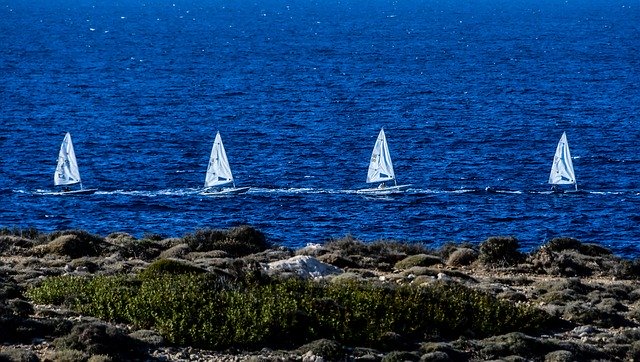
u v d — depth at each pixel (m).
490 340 87.19
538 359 83.75
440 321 89.88
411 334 87.88
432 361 79.38
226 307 86.88
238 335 81.75
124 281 96.56
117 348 76.62
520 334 86.94
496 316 92.06
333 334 84.69
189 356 78.38
